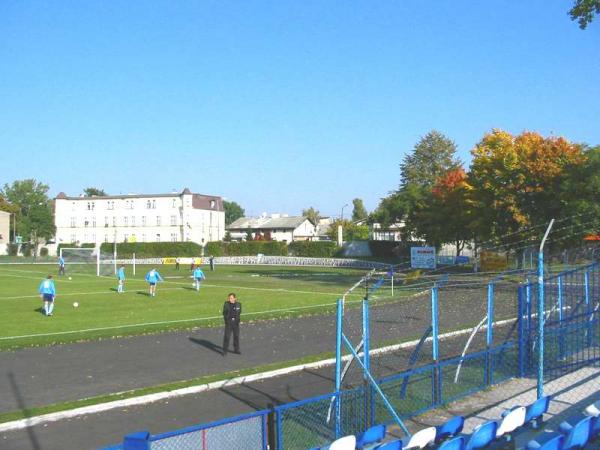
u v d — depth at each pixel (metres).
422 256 44.75
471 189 50.75
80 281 49.59
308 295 37.12
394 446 8.18
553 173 44.78
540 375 11.52
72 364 17.33
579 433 8.68
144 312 28.95
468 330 21.39
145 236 114.25
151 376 15.94
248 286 44.59
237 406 13.29
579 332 15.70
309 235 130.50
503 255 25.30
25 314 27.97
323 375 16.20
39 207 116.38
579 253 18.72
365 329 10.98
